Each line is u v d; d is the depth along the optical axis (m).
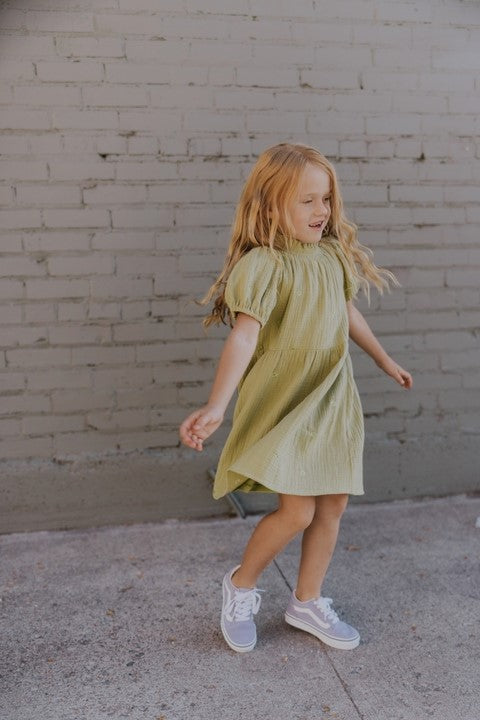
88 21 3.20
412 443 3.72
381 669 2.40
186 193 3.37
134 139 3.30
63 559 3.14
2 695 2.27
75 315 3.34
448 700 2.25
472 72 3.59
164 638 2.57
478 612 2.72
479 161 3.65
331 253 2.46
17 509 3.38
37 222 3.26
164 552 3.20
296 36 3.39
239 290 2.23
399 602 2.80
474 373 3.77
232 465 2.31
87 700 2.25
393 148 3.55
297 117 3.44
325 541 2.50
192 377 3.48
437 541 3.30
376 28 3.46
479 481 3.81
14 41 3.16
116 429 3.44
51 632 2.61
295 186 2.30
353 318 2.64
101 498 3.44
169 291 3.41
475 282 3.71
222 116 3.36
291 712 2.19
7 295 3.28
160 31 3.26
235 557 3.16
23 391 3.34
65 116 3.23
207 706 2.22
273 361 2.36
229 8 3.31
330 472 2.35
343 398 2.44
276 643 2.54
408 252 3.63
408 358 3.69
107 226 3.32
